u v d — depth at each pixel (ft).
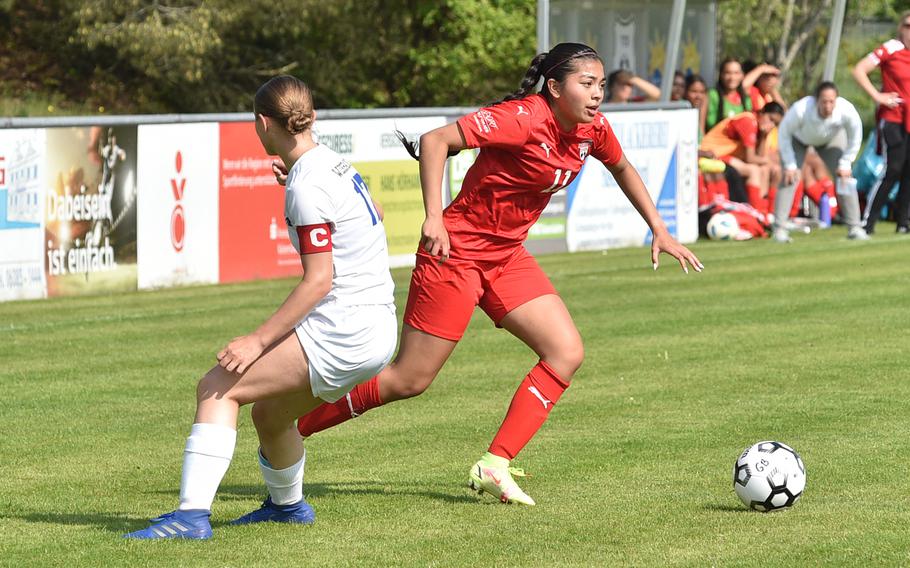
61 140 132.77
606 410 81.56
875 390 86.53
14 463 69.67
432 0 321.73
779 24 376.07
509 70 321.32
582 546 52.44
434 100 337.72
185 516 53.26
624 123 180.55
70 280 135.33
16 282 131.13
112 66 320.29
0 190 128.16
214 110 322.96
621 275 151.43
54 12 312.50
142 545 52.42
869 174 216.95
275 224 152.46
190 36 281.74
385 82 341.00
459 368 97.60
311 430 61.31
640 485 63.16
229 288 143.23
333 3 305.32
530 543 52.95
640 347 104.58
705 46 233.96
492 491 59.77
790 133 184.65
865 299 130.00
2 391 89.56
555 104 58.49
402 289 142.20
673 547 52.11
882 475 64.28
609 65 217.77
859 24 438.81
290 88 51.44
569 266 160.97
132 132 138.62
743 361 97.91
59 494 62.90
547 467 67.15
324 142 149.38
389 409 83.35
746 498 57.47
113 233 138.21
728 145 200.03
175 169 142.51
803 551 51.26
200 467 52.75
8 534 54.80
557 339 60.08
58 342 109.29
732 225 191.01
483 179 58.95
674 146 187.83
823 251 173.68
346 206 51.44
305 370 51.62
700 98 203.21
